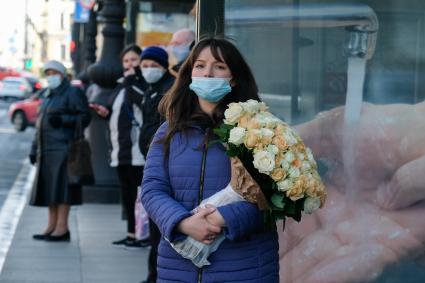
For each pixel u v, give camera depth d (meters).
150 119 7.39
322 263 5.21
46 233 10.29
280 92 5.40
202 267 3.79
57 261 8.98
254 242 3.81
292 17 5.37
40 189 9.97
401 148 5.13
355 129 5.23
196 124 3.88
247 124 3.67
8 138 29.19
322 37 5.35
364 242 5.17
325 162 5.27
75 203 10.04
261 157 3.60
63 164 9.86
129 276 8.32
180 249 3.75
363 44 5.27
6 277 8.15
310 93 5.37
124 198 9.38
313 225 5.23
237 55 3.98
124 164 8.94
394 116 5.16
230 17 5.37
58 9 74.88
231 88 4.00
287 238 5.25
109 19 12.51
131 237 9.70
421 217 5.10
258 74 5.40
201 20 5.02
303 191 3.65
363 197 5.18
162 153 3.92
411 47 5.24
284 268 5.25
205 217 3.67
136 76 8.91
